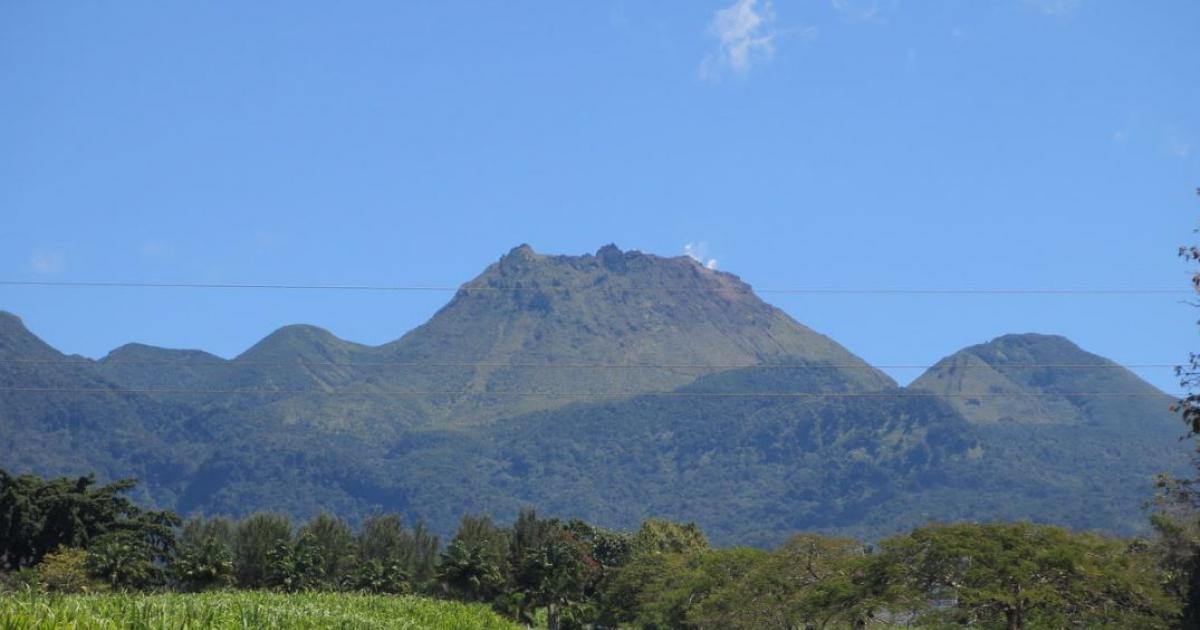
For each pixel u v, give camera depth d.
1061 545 84.25
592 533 192.75
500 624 86.62
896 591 88.62
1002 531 86.81
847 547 120.12
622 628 158.38
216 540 127.62
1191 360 38.94
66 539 132.75
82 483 142.38
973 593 81.38
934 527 90.94
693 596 129.88
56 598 46.03
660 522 193.75
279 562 133.50
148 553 136.12
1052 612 81.50
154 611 48.25
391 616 78.12
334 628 62.56
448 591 139.88
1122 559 83.44
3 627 35.47
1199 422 38.66
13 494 131.50
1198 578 85.56
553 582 153.25
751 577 119.94
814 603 98.31
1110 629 79.75
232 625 52.41
